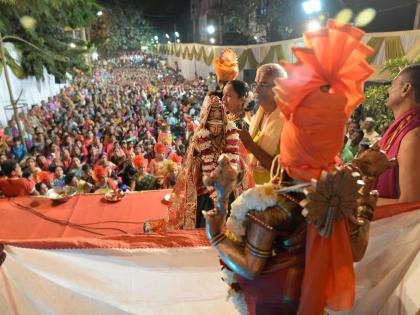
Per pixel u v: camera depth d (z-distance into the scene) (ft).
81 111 53.06
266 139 8.10
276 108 8.08
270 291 4.98
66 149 31.58
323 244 4.43
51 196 14.73
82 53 65.77
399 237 6.72
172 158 23.91
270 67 7.98
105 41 161.27
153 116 54.85
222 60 10.80
